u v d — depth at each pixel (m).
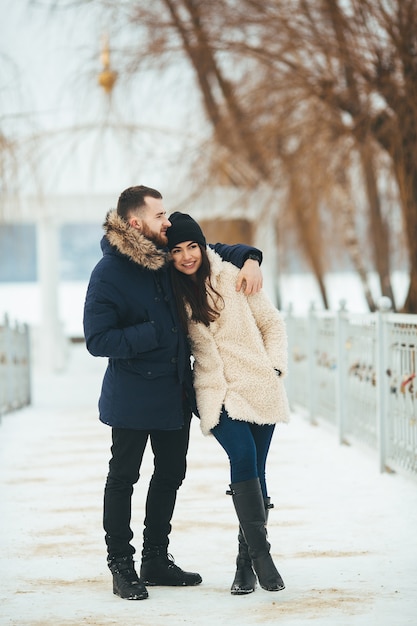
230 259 5.71
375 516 7.50
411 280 15.88
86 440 12.70
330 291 23.16
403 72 15.45
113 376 5.54
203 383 5.57
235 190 22.14
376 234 18.66
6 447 12.14
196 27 18.64
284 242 21.94
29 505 8.28
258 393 5.54
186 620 5.07
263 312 5.68
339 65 16.67
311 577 5.83
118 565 5.57
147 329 5.38
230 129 19.25
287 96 17.62
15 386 17.05
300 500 8.19
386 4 15.40
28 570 6.15
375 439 10.18
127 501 5.61
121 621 5.08
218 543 6.74
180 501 8.23
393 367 9.26
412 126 15.47
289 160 18.41
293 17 16.97
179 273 5.58
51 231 27.66
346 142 17.36
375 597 5.40
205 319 5.54
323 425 13.11
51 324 27.98
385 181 17.92
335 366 12.29
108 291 5.42
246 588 5.52
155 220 5.52
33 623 5.06
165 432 5.71
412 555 6.30
